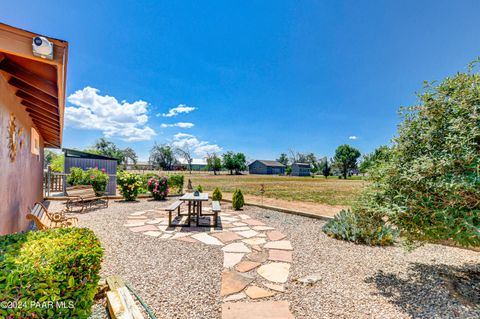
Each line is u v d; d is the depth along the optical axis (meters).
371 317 2.28
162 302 2.47
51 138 8.30
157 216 6.84
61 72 2.00
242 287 2.85
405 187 2.74
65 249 1.74
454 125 2.45
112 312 2.07
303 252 4.14
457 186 2.22
